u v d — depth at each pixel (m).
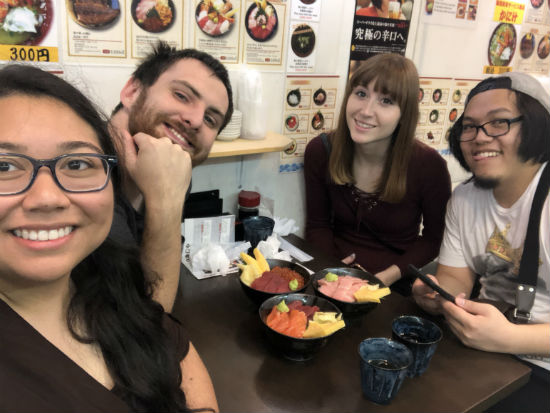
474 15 2.38
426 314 1.30
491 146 1.29
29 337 0.60
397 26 2.13
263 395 0.94
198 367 0.83
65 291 0.70
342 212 1.98
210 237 1.59
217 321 1.19
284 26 1.79
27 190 0.54
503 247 1.38
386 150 1.80
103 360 0.70
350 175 1.87
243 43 1.71
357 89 1.69
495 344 1.12
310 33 1.88
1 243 0.55
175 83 1.20
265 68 1.81
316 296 1.16
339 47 2.00
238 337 1.13
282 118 1.95
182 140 1.26
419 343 0.98
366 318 1.26
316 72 1.97
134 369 0.70
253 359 1.05
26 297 0.64
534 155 1.24
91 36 1.40
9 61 1.28
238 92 1.72
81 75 1.41
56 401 0.59
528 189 1.29
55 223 0.56
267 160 1.98
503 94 1.26
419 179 1.81
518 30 2.62
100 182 0.61
